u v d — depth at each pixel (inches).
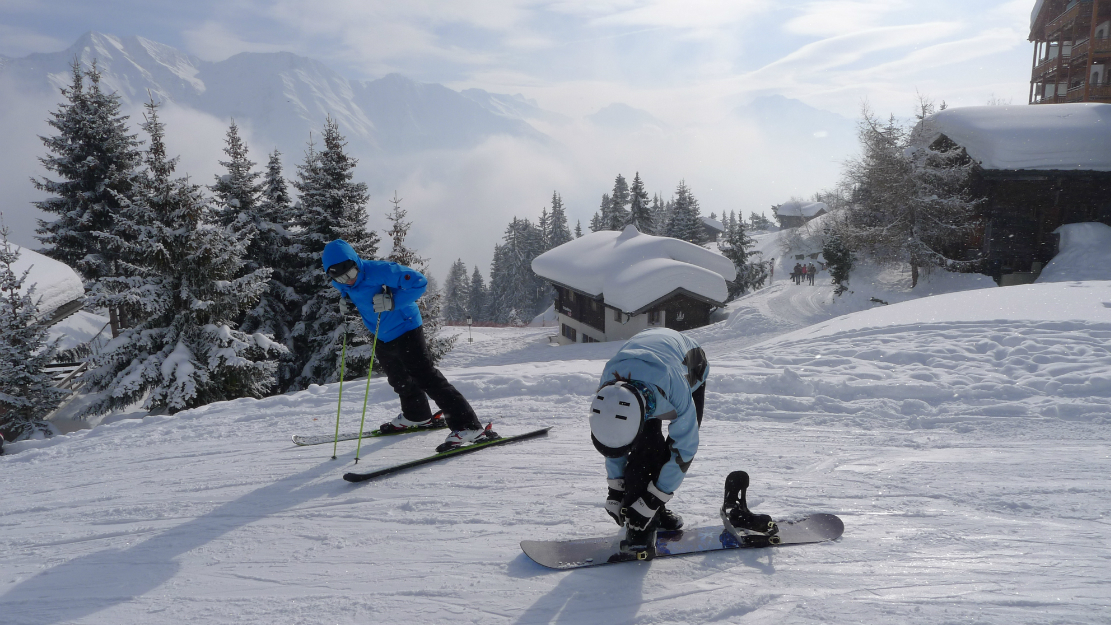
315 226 847.7
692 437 106.2
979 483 147.3
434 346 781.9
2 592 111.3
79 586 112.4
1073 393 226.7
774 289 1544.0
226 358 531.5
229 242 567.2
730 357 325.1
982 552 109.3
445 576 108.6
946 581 98.6
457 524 131.8
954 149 1200.8
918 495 140.8
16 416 522.0
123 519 146.1
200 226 558.6
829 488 147.0
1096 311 344.5
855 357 298.7
